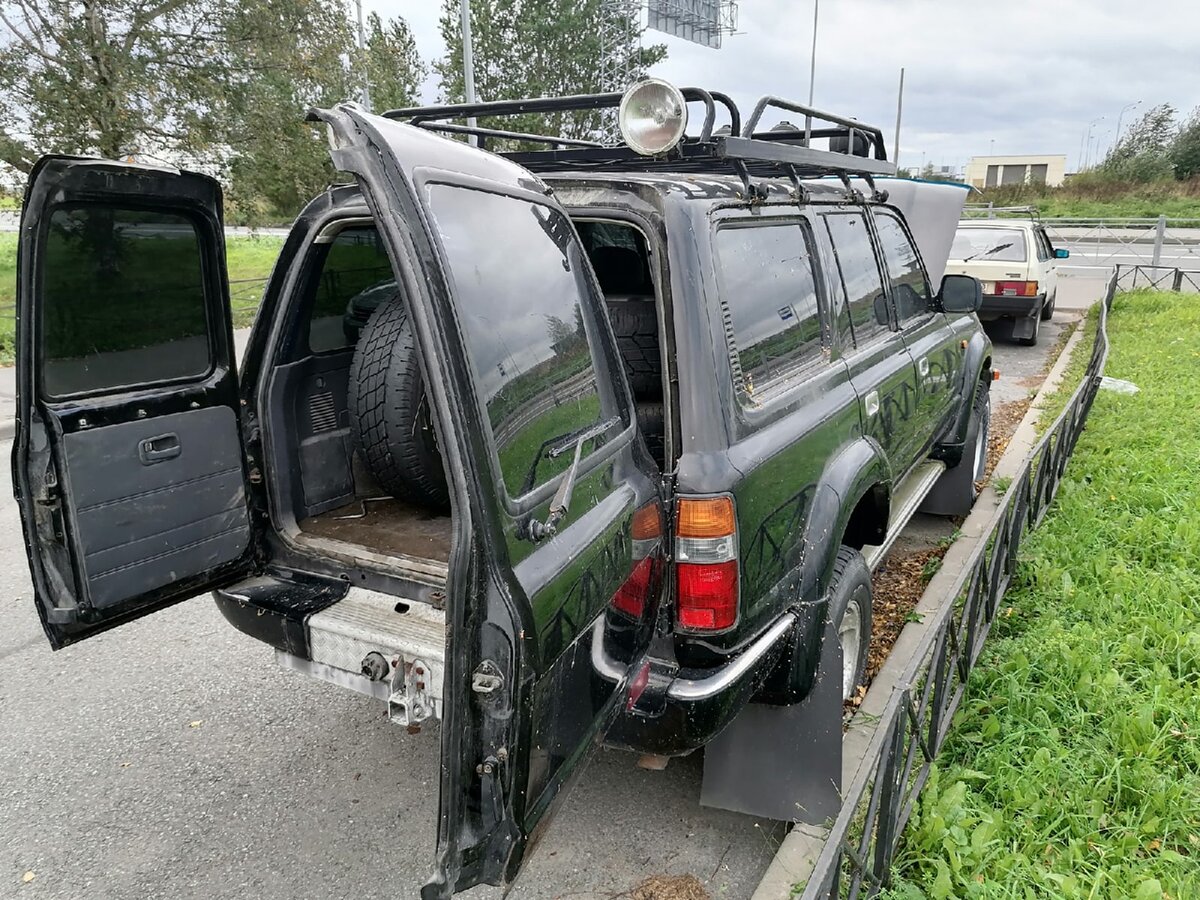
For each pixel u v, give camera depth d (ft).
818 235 10.32
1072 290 53.93
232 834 9.43
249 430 9.51
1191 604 12.34
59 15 45.91
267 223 89.66
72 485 8.08
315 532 9.56
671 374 7.57
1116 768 8.96
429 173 5.57
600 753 10.52
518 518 5.56
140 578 8.69
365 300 10.34
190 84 50.37
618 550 6.72
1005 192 135.95
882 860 7.52
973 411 16.69
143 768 10.59
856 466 9.46
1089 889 7.67
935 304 14.69
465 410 5.23
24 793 10.14
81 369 8.11
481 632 5.34
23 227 7.43
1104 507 16.43
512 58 87.76
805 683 8.56
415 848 9.19
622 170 10.41
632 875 8.61
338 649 8.04
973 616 10.45
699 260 7.69
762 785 8.73
